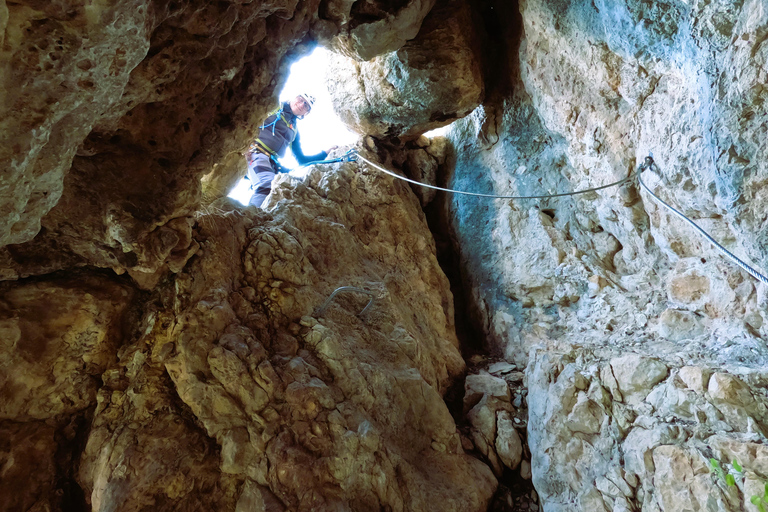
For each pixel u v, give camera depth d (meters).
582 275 3.85
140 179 2.28
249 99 2.62
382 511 2.56
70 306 2.44
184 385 2.48
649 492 2.46
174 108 2.19
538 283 4.10
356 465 2.55
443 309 4.34
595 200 3.68
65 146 1.64
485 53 4.27
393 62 3.89
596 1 2.85
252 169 4.34
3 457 2.23
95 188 2.21
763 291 2.65
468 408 3.63
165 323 2.67
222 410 2.49
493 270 4.46
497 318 4.36
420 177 5.07
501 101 4.32
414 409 3.06
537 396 3.17
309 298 3.14
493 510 3.06
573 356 3.19
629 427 2.70
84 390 2.49
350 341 3.13
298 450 2.46
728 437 2.31
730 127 2.27
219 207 3.21
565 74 3.41
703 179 2.61
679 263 3.26
